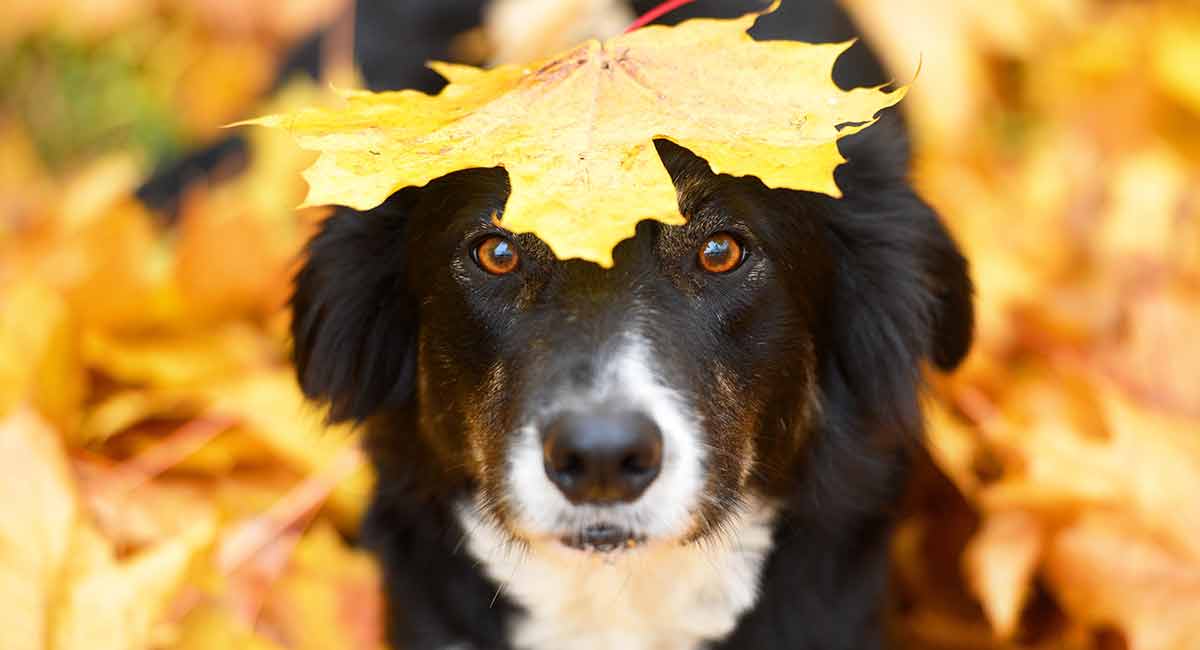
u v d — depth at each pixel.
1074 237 3.69
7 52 4.46
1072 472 2.75
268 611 2.82
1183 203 3.75
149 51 4.38
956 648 2.94
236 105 4.11
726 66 2.05
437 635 2.70
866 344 2.57
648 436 2.06
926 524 3.01
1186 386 3.17
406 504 2.67
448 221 2.30
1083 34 4.27
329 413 2.63
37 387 2.91
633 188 1.90
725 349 2.26
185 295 3.26
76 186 3.51
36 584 2.51
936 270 2.57
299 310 2.59
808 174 1.92
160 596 2.56
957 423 3.02
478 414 2.30
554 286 2.21
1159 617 2.67
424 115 2.03
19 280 3.33
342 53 3.70
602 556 2.29
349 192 1.91
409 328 2.56
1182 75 4.02
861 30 3.62
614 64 2.05
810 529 2.64
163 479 2.99
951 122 3.74
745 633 2.67
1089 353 3.27
